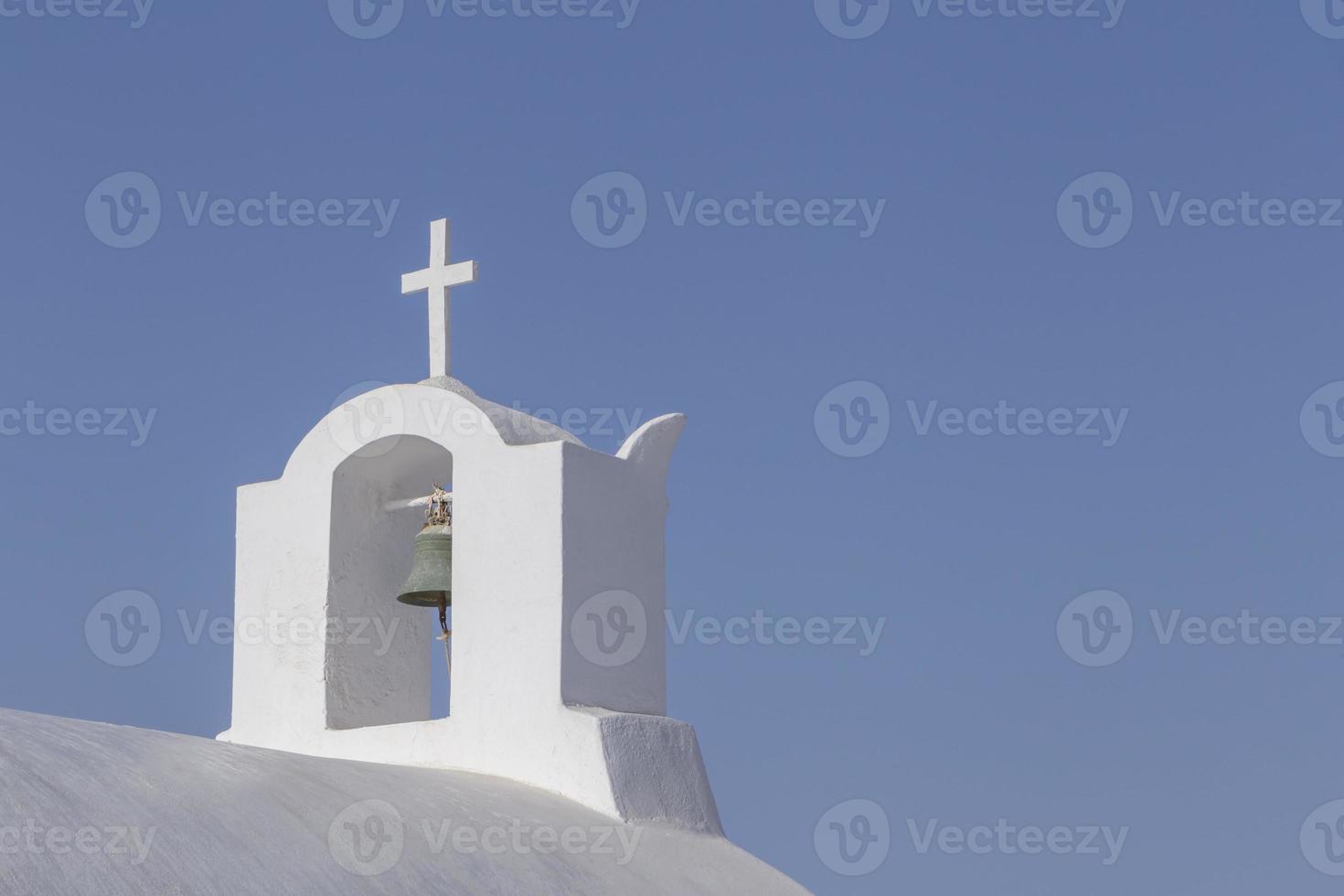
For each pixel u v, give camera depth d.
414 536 13.50
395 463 13.27
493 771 11.90
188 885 8.04
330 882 8.67
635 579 12.64
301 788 9.66
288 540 13.15
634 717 11.87
